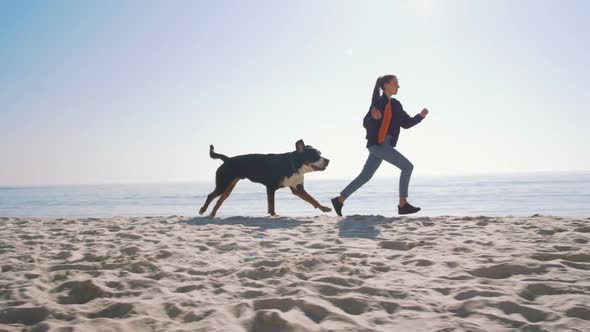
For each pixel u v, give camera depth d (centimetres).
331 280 258
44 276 290
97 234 501
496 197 4956
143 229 533
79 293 250
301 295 226
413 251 348
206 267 314
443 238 403
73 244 429
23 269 316
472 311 198
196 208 4044
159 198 7456
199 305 218
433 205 3794
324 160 667
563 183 11031
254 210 3612
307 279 271
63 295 248
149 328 186
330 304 213
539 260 302
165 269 306
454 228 464
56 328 182
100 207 4678
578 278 249
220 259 346
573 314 191
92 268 317
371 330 176
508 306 201
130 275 291
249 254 367
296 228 514
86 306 221
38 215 3356
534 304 207
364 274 276
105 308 217
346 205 4056
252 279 276
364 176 606
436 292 232
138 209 4088
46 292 256
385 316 195
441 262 299
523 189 7369
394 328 180
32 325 198
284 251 376
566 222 476
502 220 516
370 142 582
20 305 226
